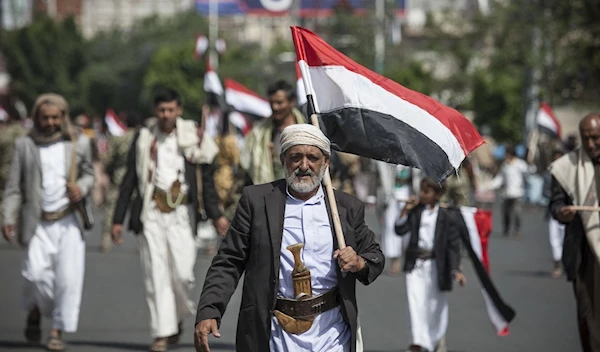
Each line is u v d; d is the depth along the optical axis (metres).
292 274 11.24
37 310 19.91
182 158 19.80
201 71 128.75
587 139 16.80
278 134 20.08
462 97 107.81
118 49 161.38
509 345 20.64
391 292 27.53
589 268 16.66
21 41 159.75
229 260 11.44
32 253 19.34
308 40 13.06
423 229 19.42
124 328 21.78
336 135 12.97
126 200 19.75
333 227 11.42
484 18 76.19
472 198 56.41
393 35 113.06
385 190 31.36
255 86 128.62
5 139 35.59
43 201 19.44
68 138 19.66
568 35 65.12
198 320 11.18
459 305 25.44
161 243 19.45
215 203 20.00
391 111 12.88
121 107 156.75
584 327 16.75
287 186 11.56
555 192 17.03
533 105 76.62
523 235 46.84
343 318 11.34
